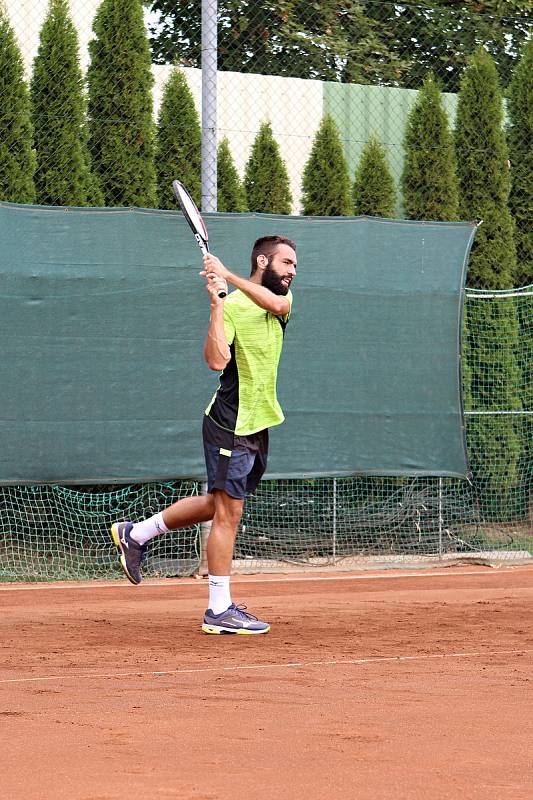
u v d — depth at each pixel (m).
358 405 22.81
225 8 31.58
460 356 23.59
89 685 10.20
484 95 28.62
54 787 6.71
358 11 34.44
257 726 8.48
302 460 22.42
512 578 22.31
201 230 13.97
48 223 20.92
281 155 29.34
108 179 25.12
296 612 16.08
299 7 33.28
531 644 13.01
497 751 7.77
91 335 21.09
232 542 14.15
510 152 29.62
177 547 22.39
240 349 14.05
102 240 21.20
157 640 13.26
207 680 10.50
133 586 20.77
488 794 6.67
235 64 32.34
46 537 21.95
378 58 35.06
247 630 13.62
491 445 25.56
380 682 10.48
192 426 21.61
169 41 28.81
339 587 20.70
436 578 22.31
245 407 14.09
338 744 7.91
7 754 7.54
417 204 28.20
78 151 24.48
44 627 14.38
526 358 27.02
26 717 8.76
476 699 9.70
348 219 22.83
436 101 28.30
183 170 26.42
